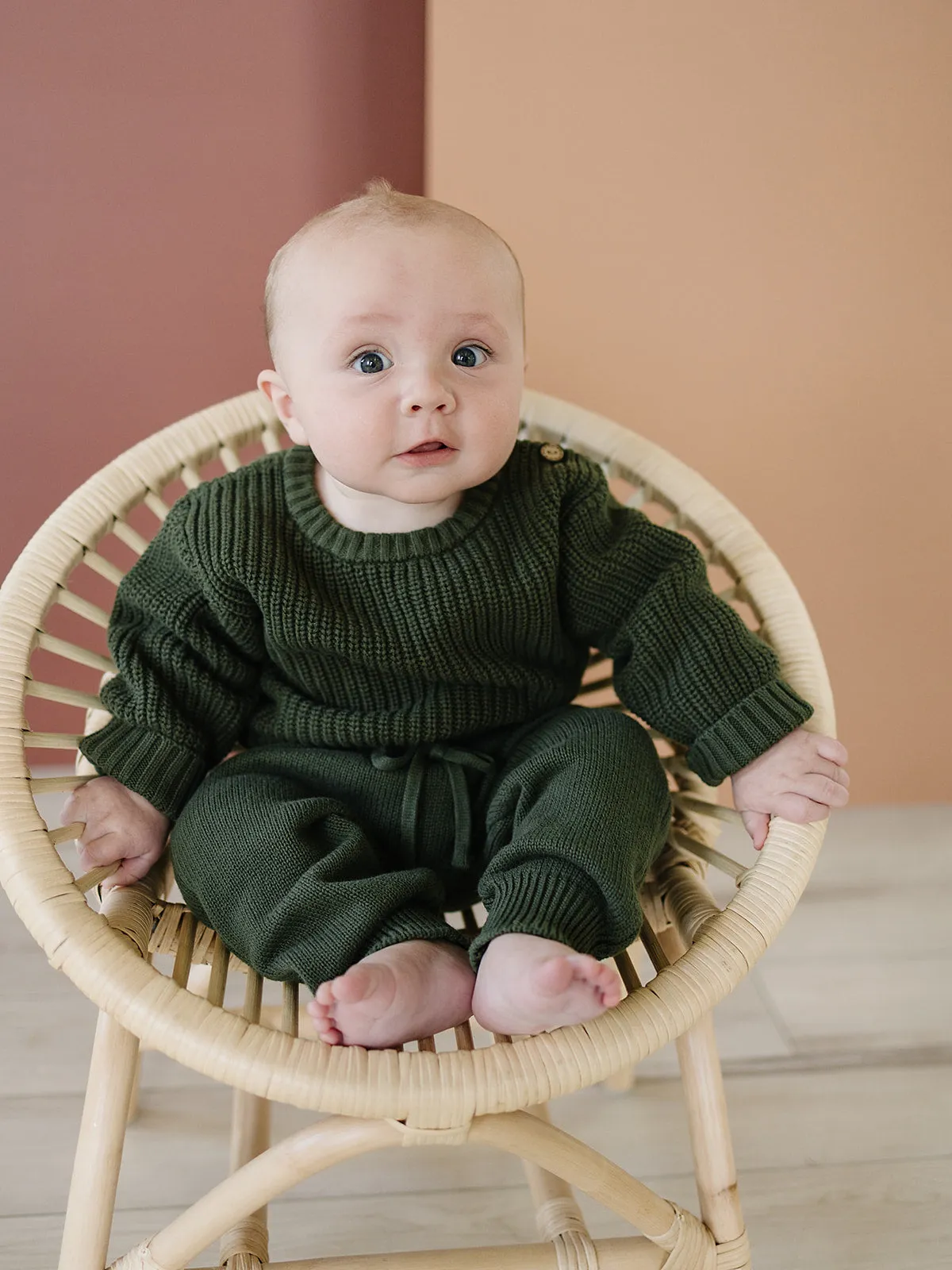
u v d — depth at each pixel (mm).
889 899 1479
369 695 892
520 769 815
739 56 1216
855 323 1347
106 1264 790
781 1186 1075
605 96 1218
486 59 1195
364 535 855
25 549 933
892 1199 1063
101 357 1371
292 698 905
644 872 767
